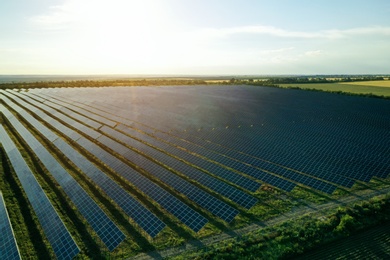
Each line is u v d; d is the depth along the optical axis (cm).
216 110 8519
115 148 4891
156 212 3061
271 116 7462
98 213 2856
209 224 2827
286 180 3409
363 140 5053
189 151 4847
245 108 8762
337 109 8288
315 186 3288
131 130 6347
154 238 2622
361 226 2652
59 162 4491
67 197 3350
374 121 6669
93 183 3709
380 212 2842
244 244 2462
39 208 2991
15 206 3181
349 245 2450
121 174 3831
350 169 3631
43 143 5459
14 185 3703
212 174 3859
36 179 3631
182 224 2828
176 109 8831
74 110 8844
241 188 3512
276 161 4209
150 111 8562
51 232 2600
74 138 5609
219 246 2470
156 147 5050
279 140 5156
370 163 3750
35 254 2433
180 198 3350
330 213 2902
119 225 2833
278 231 2612
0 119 7612
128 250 2470
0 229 2588
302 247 2409
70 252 2338
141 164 4138
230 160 4206
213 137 5478
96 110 8888
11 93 13800
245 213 2991
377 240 2505
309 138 5231
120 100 10794
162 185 3656
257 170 3775
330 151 4450
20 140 5728
